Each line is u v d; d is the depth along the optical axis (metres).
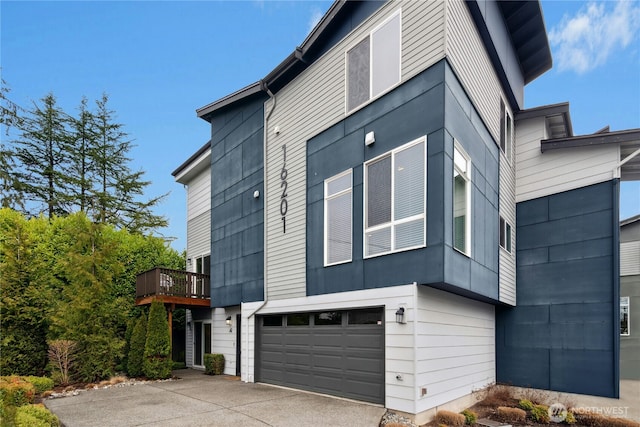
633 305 13.68
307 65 9.99
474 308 9.08
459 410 7.94
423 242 6.74
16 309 10.91
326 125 9.20
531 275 10.12
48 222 15.00
